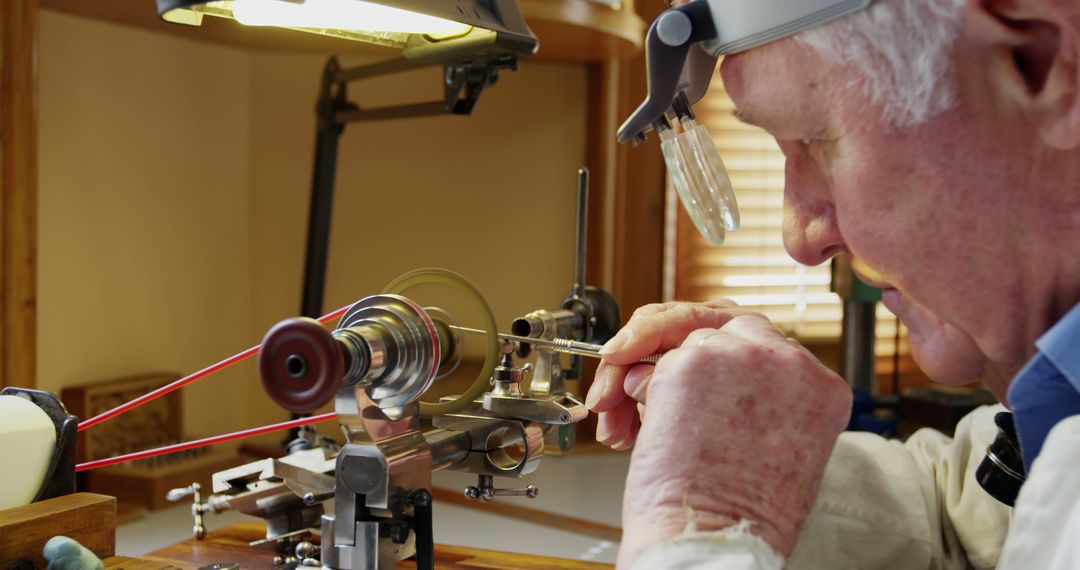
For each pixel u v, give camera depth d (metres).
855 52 0.50
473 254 2.04
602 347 0.74
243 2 0.73
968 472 0.81
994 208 0.50
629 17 1.67
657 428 0.53
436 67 1.99
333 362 0.50
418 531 0.66
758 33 0.52
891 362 2.29
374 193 2.01
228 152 1.95
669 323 0.71
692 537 0.48
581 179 0.95
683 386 0.53
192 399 1.90
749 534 0.49
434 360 0.64
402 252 2.03
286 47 1.92
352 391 0.62
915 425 1.70
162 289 1.83
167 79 1.81
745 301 2.25
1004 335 0.53
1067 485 0.44
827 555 0.76
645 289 2.15
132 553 1.37
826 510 0.78
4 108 1.34
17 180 1.37
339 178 2.00
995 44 0.47
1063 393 0.51
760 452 0.52
